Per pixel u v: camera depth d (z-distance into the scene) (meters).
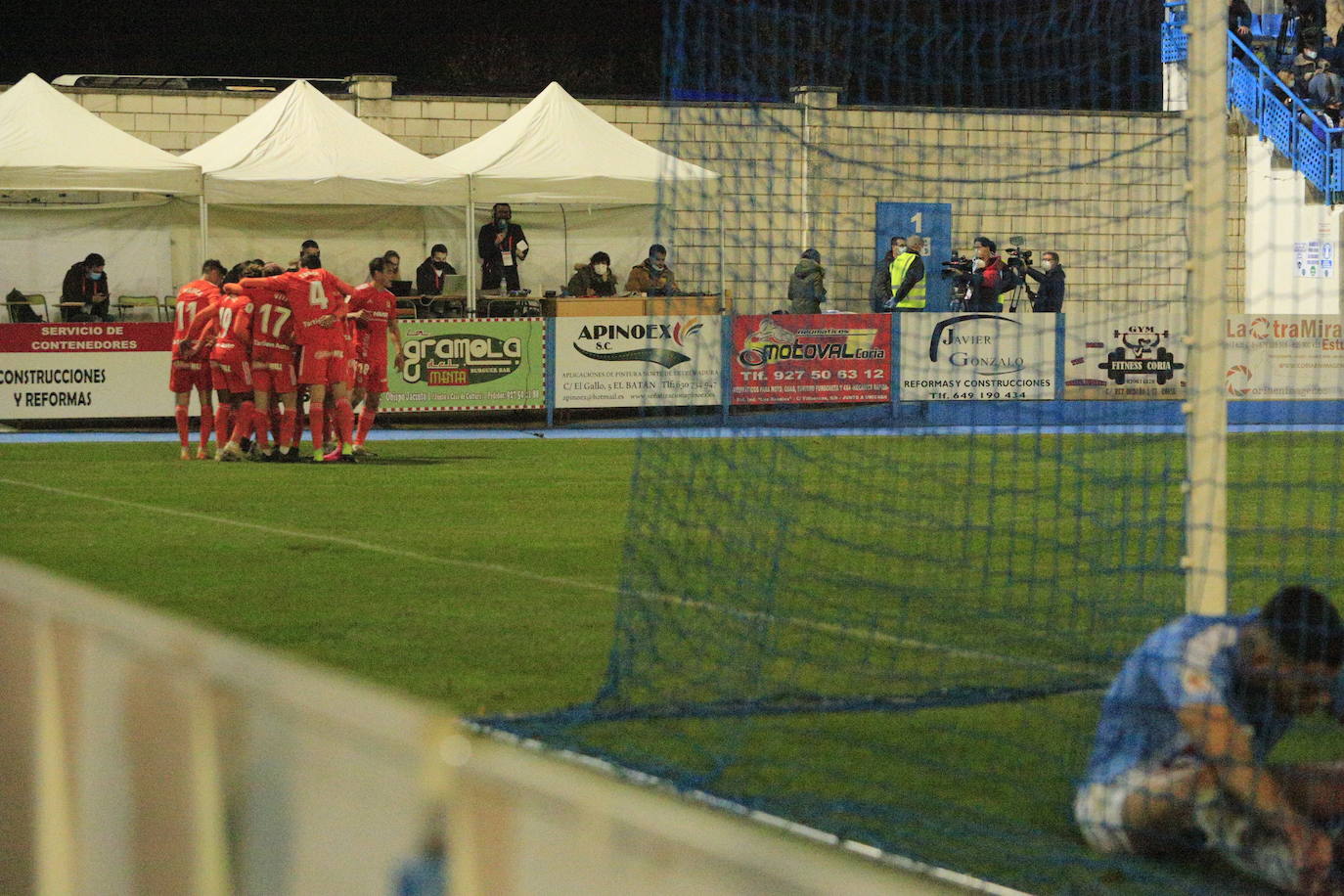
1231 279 78.38
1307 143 78.69
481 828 4.00
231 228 74.88
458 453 51.00
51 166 62.12
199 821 5.36
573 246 78.81
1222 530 16.73
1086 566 28.47
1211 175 16.73
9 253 72.25
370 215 76.69
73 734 6.52
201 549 30.52
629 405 61.41
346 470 45.75
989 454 46.59
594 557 29.83
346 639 22.11
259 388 48.16
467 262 70.56
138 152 64.50
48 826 6.91
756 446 41.62
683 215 52.75
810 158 50.50
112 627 6.14
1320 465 46.44
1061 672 20.19
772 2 39.81
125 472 44.88
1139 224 60.28
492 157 69.31
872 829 13.70
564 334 60.56
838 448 46.72
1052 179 58.81
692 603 23.75
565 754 15.99
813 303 55.91
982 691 19.12
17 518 34.88
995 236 60.41
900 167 56.59
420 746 4.19
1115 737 13.46
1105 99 58.31
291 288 47.53
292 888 4.73
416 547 30.98
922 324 57.69
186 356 48.19
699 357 56.62
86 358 57.91
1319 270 78.19
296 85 69.88
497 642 22.00
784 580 26.28
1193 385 16.88
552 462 48.25
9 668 7.40
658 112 85.31
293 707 4.73
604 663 20.66
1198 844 12.81
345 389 47.91
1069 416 57.09
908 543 30.84
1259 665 12.57
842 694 18.92
